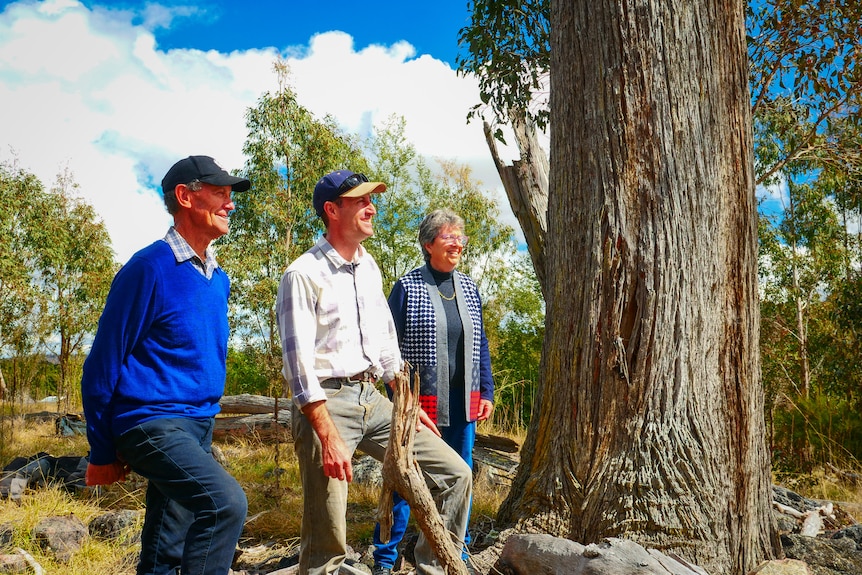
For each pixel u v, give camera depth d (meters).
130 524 4.64
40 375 15.13
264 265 14.02
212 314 2.70
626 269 3.91
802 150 8.78
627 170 3.94
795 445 8.93
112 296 2.49
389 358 3.19
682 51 3.94
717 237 3.95
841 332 12.15
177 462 2.45
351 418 2.89
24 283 14.55
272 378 6.81
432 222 3.91
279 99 14.18
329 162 14.60
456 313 3.91
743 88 4.11
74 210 17.81
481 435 7.10
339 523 2.81
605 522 3.75
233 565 4.20
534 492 4.03
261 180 14.20
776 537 4.00
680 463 3.75
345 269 3.00
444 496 3.00
